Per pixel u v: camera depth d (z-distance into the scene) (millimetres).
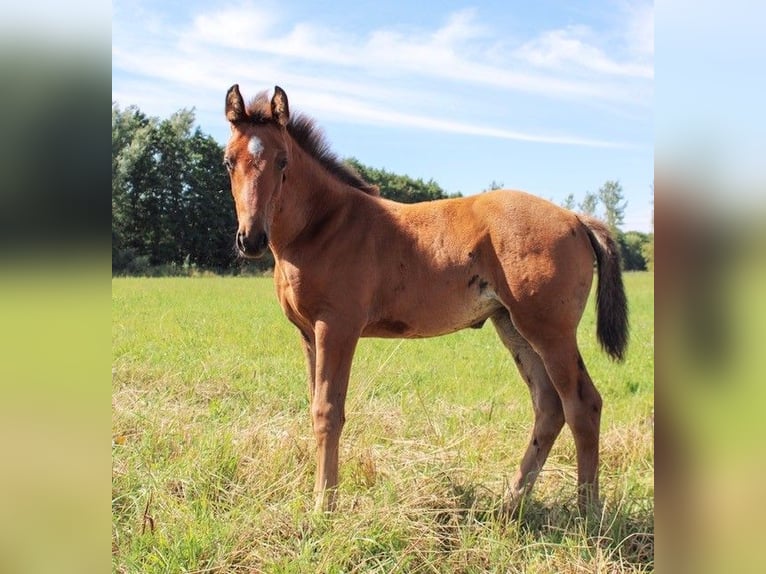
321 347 4090
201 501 3752
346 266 4145
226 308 14469
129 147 33438
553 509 3904
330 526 3496
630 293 21719
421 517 3568
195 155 34406
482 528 3533
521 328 4086
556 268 3988
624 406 6398
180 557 3221
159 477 3977
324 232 4191
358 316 4145
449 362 8492
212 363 7465
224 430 4879
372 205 4371
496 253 4102
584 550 3416
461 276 4188
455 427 5355
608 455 5020
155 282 23344
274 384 6676
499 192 4301
